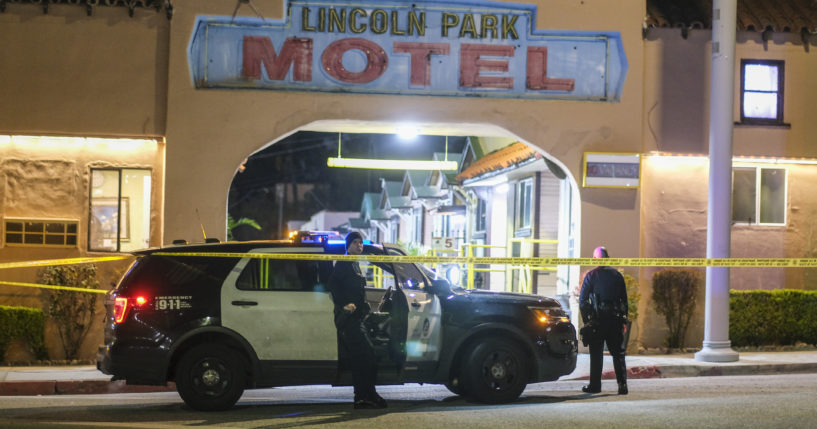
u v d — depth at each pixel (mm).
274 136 28844
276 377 18531
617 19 29812
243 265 18719
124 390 23625
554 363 19438
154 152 28875
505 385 19125
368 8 29359
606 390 21828
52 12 28578
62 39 28578
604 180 29547
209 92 28688
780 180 31359
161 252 18766
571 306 29938
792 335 30672
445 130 30688
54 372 25422
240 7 28797
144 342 18141
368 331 18422
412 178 66125
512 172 43156
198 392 18234
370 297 20938
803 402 18125
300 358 18547
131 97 28688
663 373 25953
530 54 29812
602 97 29938
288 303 18578
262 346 18422
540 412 17406
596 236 29547
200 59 28953
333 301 18234
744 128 30719
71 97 28578
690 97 30266
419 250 47531
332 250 18859
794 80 30984
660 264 23625
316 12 29250
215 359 18344
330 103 29062
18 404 20078
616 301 20969
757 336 30375
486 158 44594
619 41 29938
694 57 30297
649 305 30000
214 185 28578
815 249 31391
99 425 16328
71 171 28828
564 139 29703
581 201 29547
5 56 28453
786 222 31297
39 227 28688
